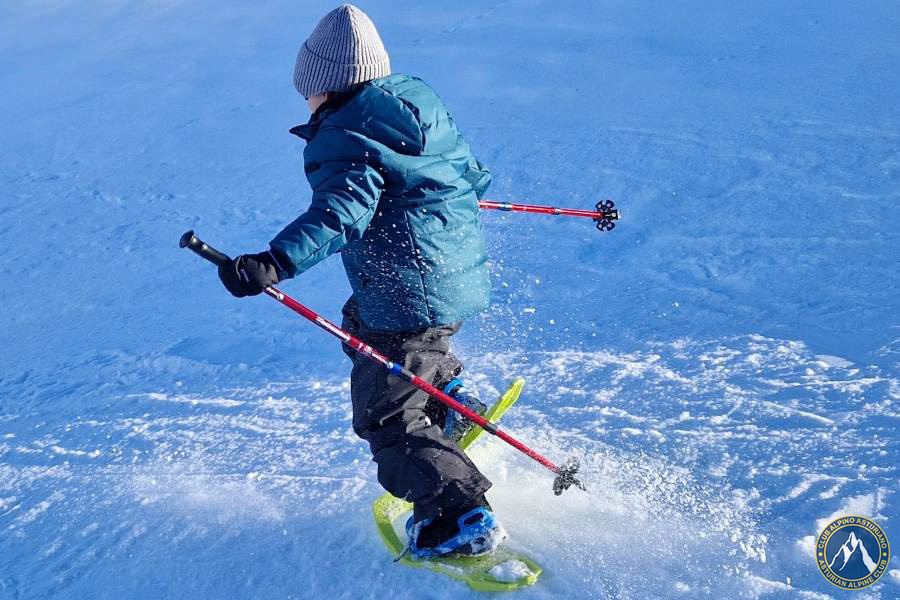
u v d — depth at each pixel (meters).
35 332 4.89
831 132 6.05
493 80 8.36
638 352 3.57
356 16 2.29
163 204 6.64
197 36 11.71
